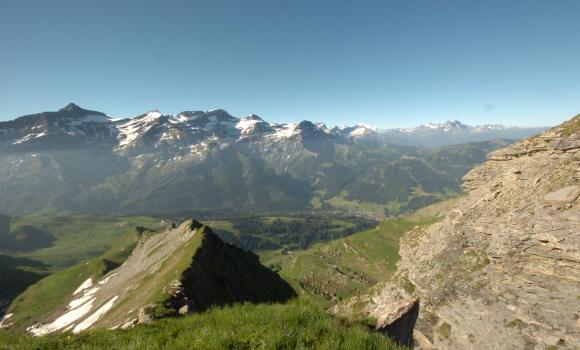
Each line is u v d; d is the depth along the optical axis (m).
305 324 12.48
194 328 13.48
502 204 52.53
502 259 45.44
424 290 54.00
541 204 45.16
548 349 35.34
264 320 13.00
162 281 67.12
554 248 39.72
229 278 84.62
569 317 35.38
